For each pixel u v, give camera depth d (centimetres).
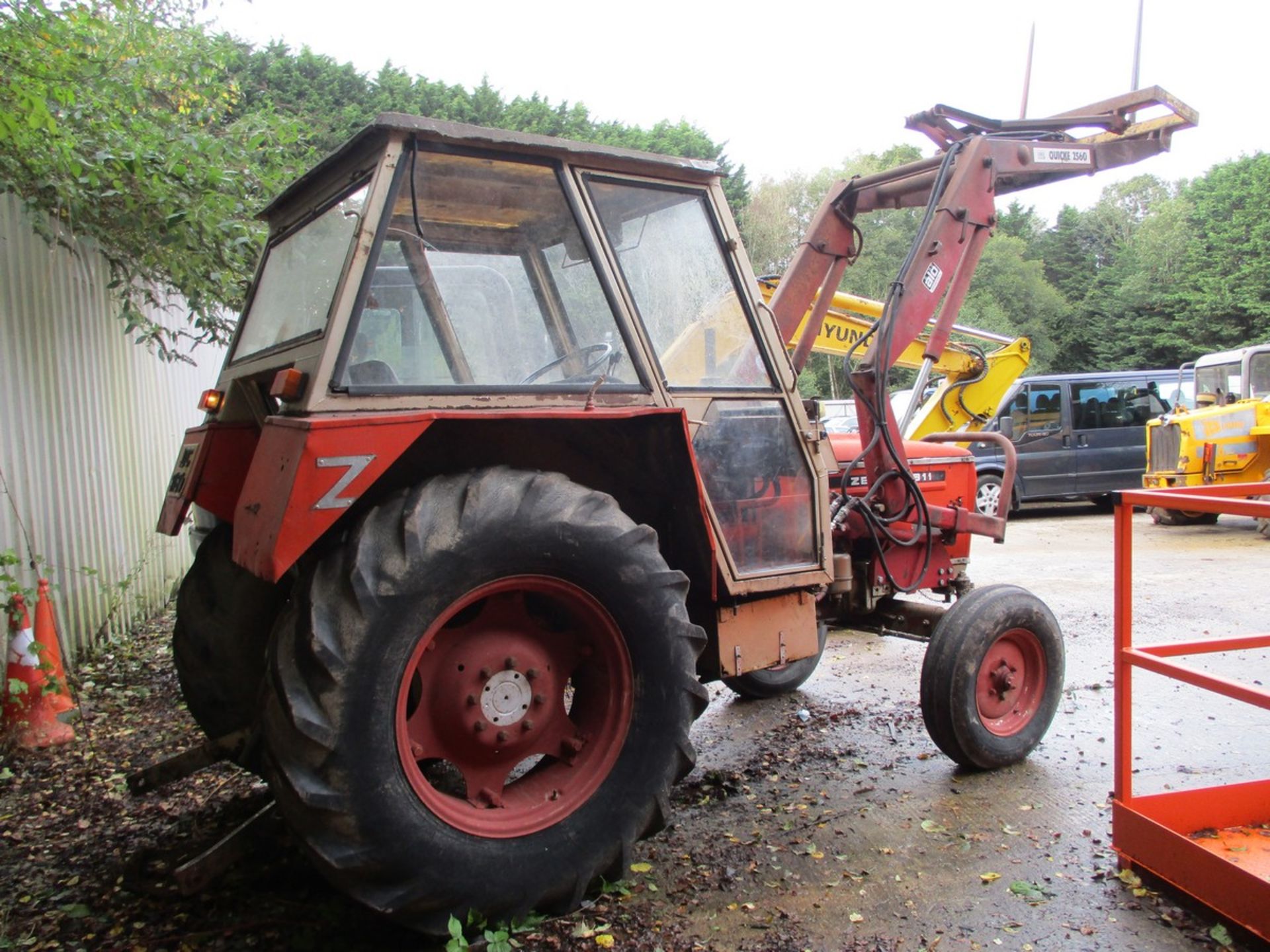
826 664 520
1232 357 1170
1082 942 236
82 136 426
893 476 368
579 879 238
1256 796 289
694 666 258
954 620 347
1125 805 272
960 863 280
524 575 232
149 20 497
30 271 466
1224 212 4072
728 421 296
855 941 238
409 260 242
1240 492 270
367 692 208
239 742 288
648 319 282
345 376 222
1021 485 1160
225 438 301
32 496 456
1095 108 414
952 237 369
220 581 309
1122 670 273
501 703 244
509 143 247
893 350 358
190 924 246
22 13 377
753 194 3794
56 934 242
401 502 222
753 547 301
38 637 394
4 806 326
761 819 315
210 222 454
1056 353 4194
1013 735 355
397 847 211
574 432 266
